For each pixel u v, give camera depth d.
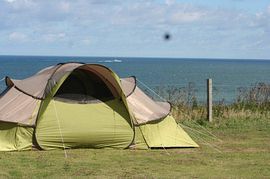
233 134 15.76
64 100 12.83
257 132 16.14
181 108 18.91
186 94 20.30
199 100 22.38
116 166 10.93
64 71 12.80
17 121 12.39
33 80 13.40
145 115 13.27
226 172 10.52
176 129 13.84
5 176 9.80
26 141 12.44
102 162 11.32
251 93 20.36
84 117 12.76
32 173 10.10
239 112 18.97
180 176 10.08
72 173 10.17
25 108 12.62
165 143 13.31
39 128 12.48
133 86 13.90
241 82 63.84
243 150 13.19
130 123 13.01
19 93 13.05
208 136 15.27
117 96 13.16
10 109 12.70
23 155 11.84
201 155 12.41
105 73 12.84
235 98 22.86
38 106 12.59
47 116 12.57
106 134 12.78
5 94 13.39
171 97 19.72
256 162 11.62
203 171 10.59
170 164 11.27
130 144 12.98
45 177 9.80
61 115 12.66
